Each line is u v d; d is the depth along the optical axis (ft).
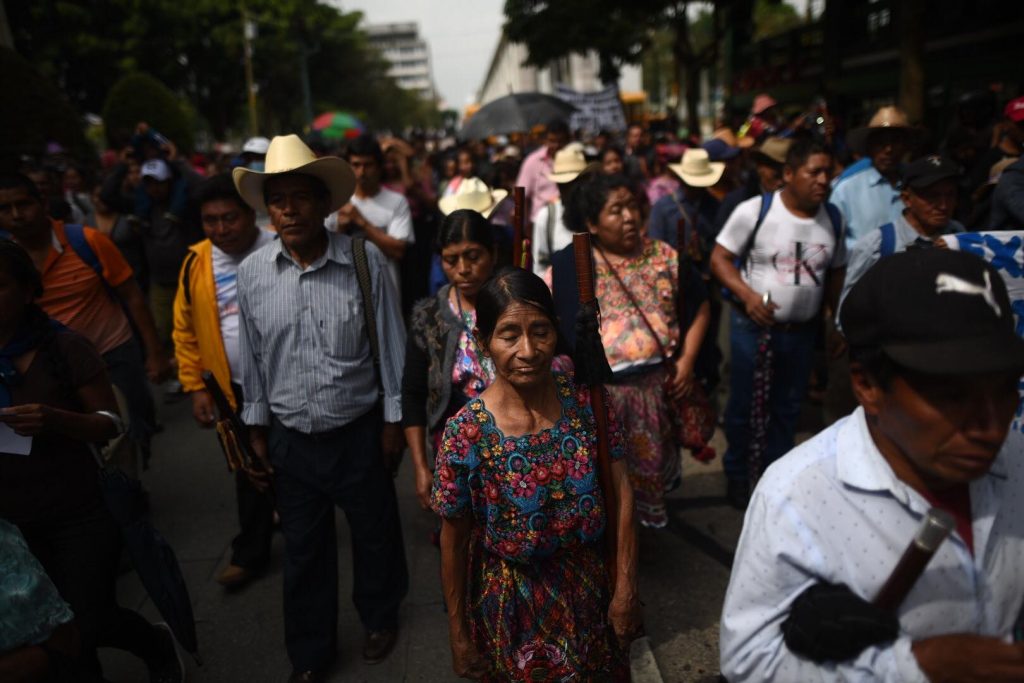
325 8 123.24
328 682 9.06
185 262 10.74
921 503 3.71
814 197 11.23
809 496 3.89
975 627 3.78
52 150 29.40
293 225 8.17
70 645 5.27
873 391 3.65
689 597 10.28
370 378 8.86
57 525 7.59
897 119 12.78
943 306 3.32
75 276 11.49
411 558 11.85
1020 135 13.11
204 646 9.96
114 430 7.76
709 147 18.39
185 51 103.50
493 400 5.92
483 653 6.24
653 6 46.68
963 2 33.19
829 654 3.65
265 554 11.39
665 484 10.77
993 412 3.31
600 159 23.02
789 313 11.90
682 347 10.56
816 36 51.29
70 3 89.56
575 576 6.14
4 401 7.24
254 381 8.87
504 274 5.70
